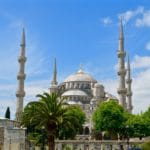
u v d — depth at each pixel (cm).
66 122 7644
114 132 15162
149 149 9406
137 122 14850
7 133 7394
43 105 7500
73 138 13562
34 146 11575
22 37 17462
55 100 7625
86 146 13662
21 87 16912
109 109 15012
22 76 17000
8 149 7400
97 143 13638
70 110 7862
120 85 17362
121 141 13450
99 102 19450
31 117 7612
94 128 16875
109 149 13500
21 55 17188
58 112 7494
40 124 7406
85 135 16988
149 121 14962
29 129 11369
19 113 16175
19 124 8862
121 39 17838
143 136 14925
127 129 14975
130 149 11150
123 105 17088
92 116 17438
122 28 18050
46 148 11969
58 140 13650
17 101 16825
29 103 7619
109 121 14912
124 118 15212
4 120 7812
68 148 13062
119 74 17512
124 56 17700
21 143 8025
